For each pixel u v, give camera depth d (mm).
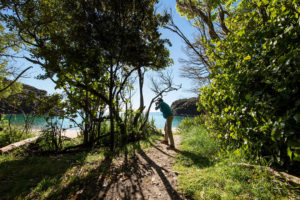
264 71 2287
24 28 4328
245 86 2680
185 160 3602
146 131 8062
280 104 1994
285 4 2219
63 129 5164
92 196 2330
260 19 2846
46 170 3277
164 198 2172
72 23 4551
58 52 4316
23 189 2465
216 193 2041
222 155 3410
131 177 2959
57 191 2439
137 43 4930
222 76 3430
